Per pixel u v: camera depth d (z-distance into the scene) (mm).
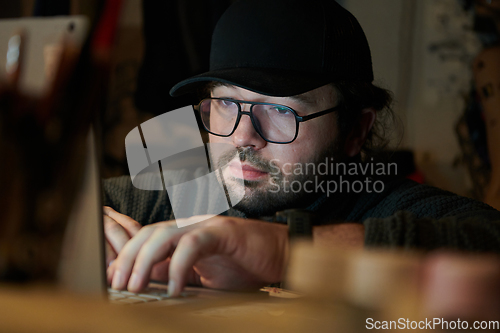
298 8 1105
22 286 305
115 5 430
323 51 1097
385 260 340
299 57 1097
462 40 2098
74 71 380
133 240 627
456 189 2090
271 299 582
